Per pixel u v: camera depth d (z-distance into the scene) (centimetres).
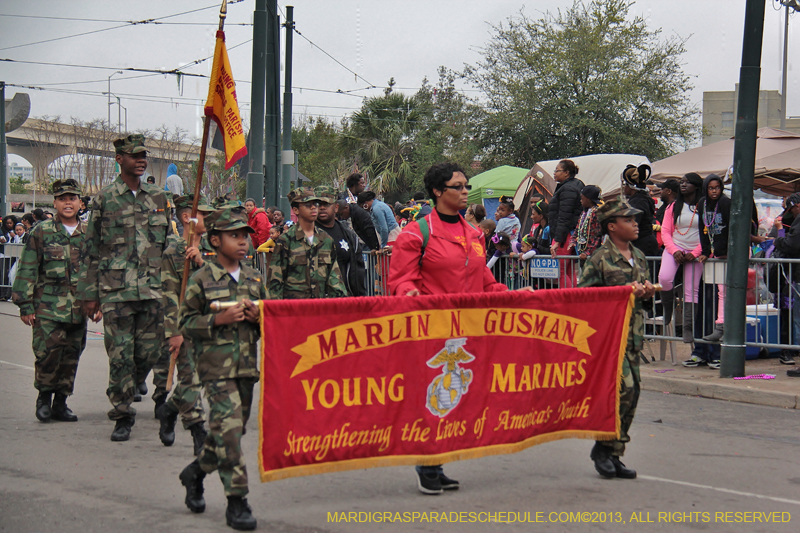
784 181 1193
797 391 726
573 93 3181
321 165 4112
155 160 4359
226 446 390
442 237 465
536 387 467
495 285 495
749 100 773
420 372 433
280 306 395
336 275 636
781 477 504
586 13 3198
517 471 511
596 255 512
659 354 971
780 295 860
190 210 644
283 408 397
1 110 2702
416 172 3525
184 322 411
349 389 414
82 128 4788
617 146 3048
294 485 479
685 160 1332
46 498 449
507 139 3288
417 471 464
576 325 477
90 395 755
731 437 607
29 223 1681
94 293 589
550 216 973
